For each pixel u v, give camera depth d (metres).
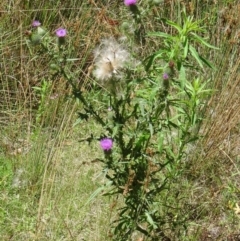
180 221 4.93
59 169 5.66
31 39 4.15
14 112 6.27
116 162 4.25
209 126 5.73
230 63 6.06
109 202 5.23
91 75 5.89
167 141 5.18
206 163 5.64
